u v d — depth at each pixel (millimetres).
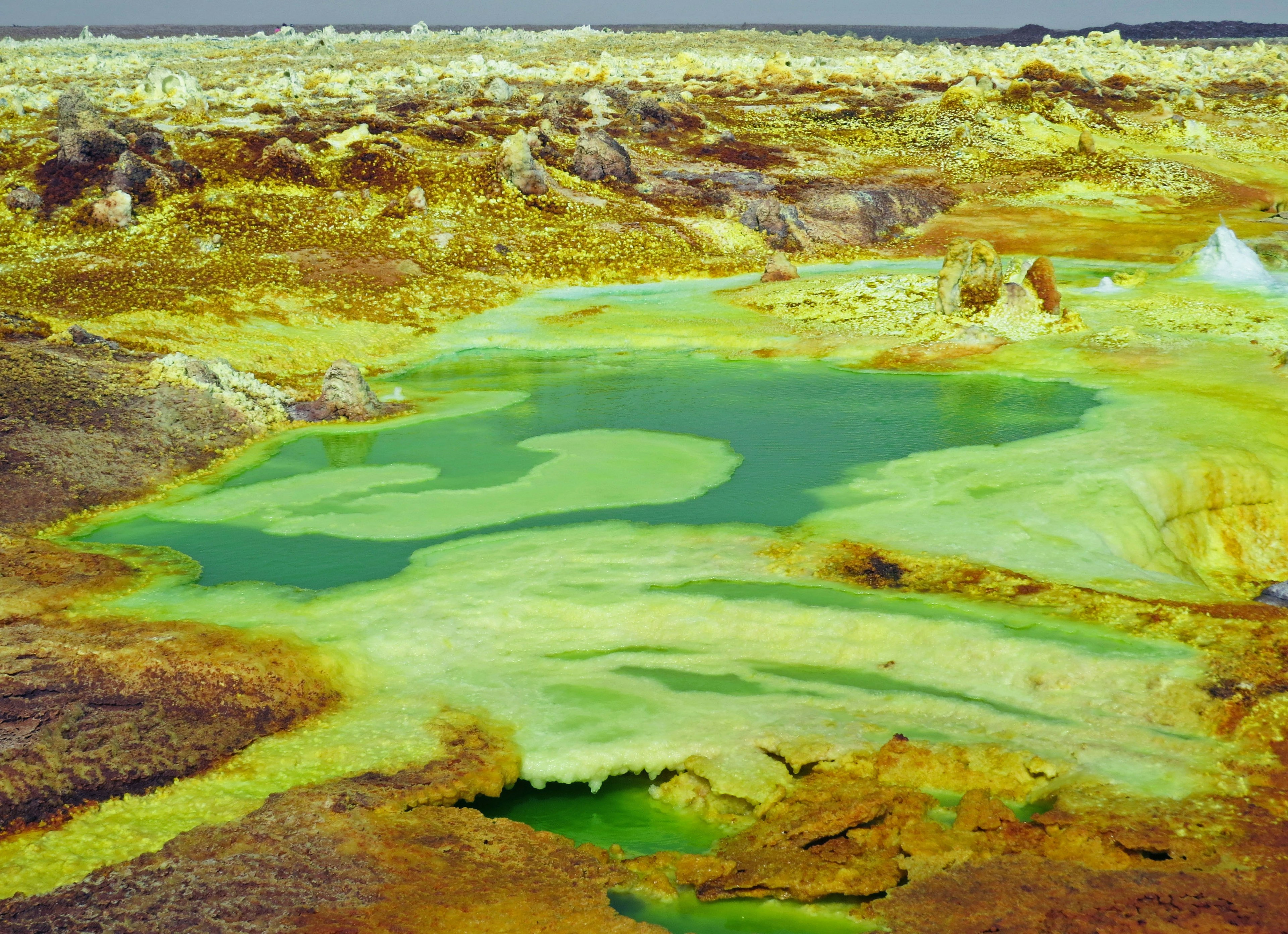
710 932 14508
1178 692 18484
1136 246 61344
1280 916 13695
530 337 47562
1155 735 17703
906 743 17641
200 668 19797
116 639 20875
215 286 48906
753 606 22031
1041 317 44375
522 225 60438
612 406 38000
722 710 19047
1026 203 72375
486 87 98625
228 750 18359
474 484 30641
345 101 86688
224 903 14516
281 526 27984
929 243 64312
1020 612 21281
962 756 17312
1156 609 21000
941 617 21203
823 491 28969
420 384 41812
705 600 22375
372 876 15109
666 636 21656
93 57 122188
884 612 21484
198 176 59156
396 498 29750
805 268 59750
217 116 75812
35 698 19078
